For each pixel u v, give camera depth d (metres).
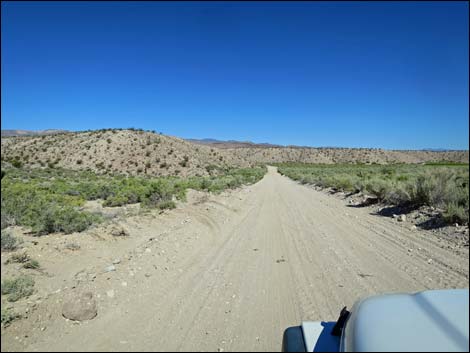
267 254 9.77
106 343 4.98
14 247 9.66
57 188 26.30
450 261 8.42
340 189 28.56
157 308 6.16
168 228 13.23
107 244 10.58
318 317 5.80
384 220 14.29
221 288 7.14
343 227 13.39
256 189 34.41
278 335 5.21
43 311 5.84
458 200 13.39
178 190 24.41
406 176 26.25
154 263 8.61
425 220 12.86
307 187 37.62
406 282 7.23
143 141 94.44
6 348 4.80
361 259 9.01
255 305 6.30
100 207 19.19
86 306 5.82
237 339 5.11
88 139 94.75
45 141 101.25
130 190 22.91
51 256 9.05
